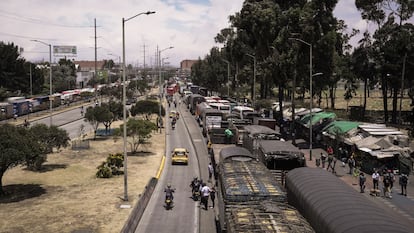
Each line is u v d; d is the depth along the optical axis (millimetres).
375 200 27578
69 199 26609
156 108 66500
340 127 44875
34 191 28609
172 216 24250
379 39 68625
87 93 127688
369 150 36250
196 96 89000
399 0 66250
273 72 56594
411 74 67000
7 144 26109
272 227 14102
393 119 68562
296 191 18500
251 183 19719
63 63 160750
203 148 48469
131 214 22172
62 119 78500
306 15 50719
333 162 39406
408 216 23984
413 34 65812
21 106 82688
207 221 23375
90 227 21328
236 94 100875
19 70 112938
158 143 51719
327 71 52625
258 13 59219
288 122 62781
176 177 34656
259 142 30406
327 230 13773
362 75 72812
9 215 23188
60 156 41906
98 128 64625
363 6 67875
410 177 34500
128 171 35562
